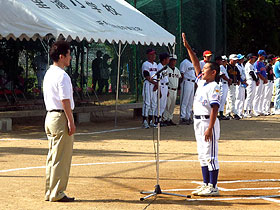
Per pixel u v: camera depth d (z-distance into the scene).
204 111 7.88
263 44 39.41
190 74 17.59
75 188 8.34
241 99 19.44
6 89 18.22
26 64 19.33
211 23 26.08
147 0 23.86
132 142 13.62
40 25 13.81
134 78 22.27
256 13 38.16
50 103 7.41
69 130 7.34
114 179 9.10
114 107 19.27
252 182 9.12
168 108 17.38
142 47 22.72
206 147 7.87
